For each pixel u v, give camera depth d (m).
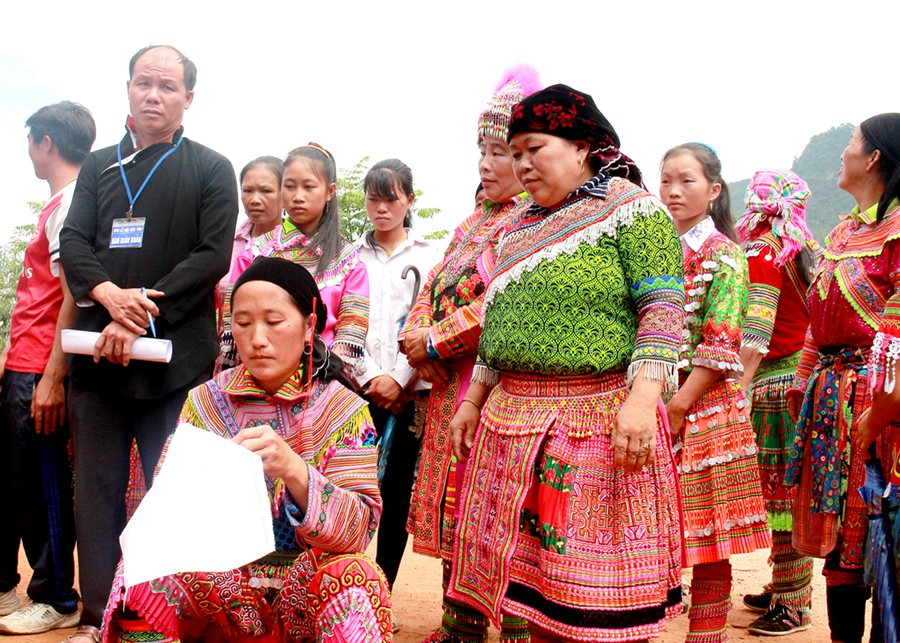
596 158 2.47
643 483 2.29
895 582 2.57
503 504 2.39
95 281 3.21
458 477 3.03
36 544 3.72
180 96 3.49
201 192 3.45
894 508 2.58
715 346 3.14
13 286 12.93
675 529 2.39
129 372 3.19
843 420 3.04
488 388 2.88
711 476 3.15
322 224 4.07
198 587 2.23
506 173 3.26
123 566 2.16
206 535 1.88
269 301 2.24
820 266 3.28
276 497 2.28
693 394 3.16
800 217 3.90
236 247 5.32
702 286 3.23
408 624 3.81
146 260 3.30
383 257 5.00
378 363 4.80
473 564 2.51
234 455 1.99
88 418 3.22
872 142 3.11
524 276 2.44
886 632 2.56
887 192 3.01
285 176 4.03
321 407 2.37
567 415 2.35
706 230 3.35
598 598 2.21
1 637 3.46
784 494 3.85
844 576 3.04
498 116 3.21
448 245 3.61
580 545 2.25
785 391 3.92
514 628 3.00
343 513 2.19
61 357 3.70
